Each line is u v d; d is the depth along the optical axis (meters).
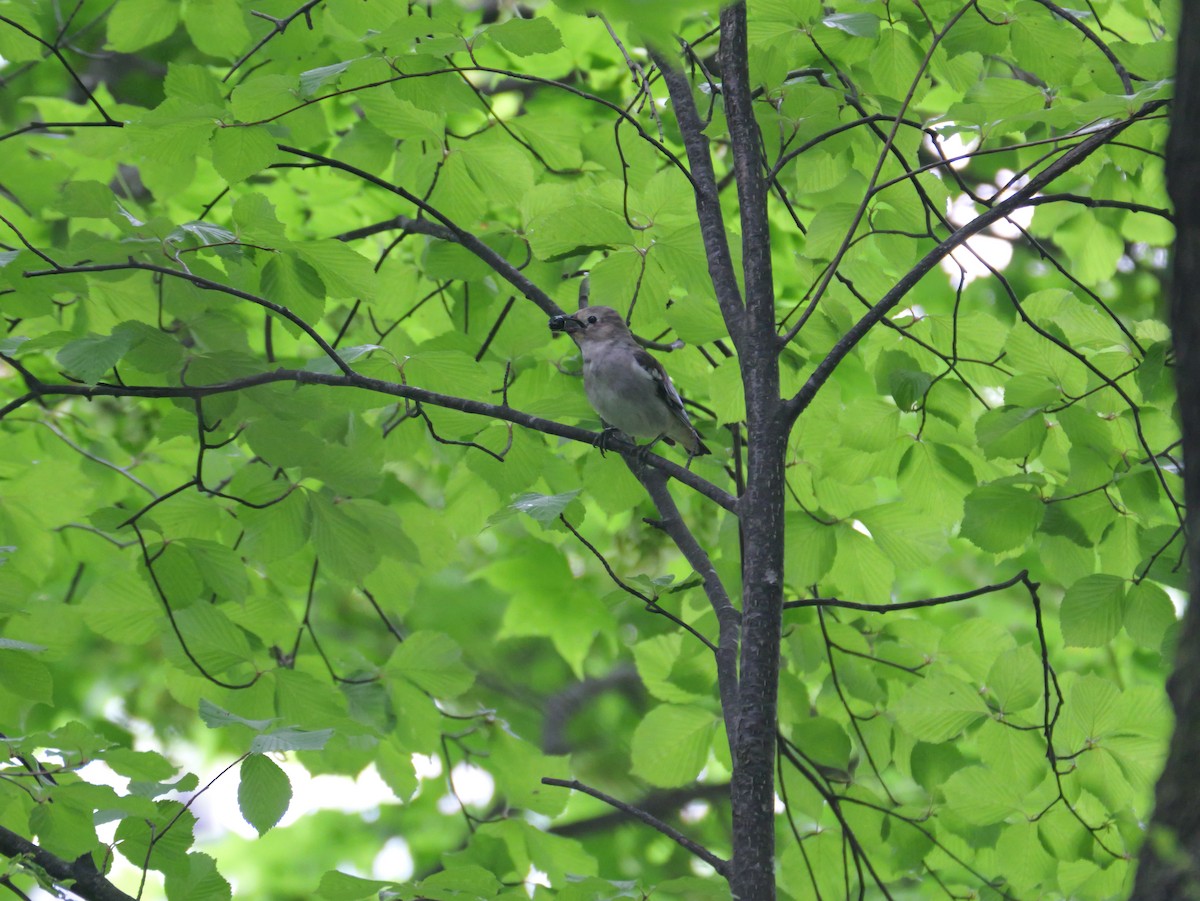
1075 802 10.27
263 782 7.87
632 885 7.74
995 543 9.74
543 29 8.00
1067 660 17.03
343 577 10.30
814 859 11.16
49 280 9.06
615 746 22.41
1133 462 9.81
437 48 8.20
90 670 18.59
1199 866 3.75
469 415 10.32
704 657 10.77
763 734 7.00
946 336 10.91
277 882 19.58
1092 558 9.87
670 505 9.41
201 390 8.87
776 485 7.57
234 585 9.84
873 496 11.61
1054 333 9.91
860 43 10.35
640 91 10.58
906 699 10.00
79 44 16.11
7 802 8.85
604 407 12.33
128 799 7.95
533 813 11.41
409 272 13.34
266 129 9.25
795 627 11.14
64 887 7.69
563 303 12.36
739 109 8.40
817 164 10.75
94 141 11.91
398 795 11.89
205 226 8.84
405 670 10.99
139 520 9.55
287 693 9.95
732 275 8.53
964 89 10.79
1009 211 7.98
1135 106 8.00
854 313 11.29
